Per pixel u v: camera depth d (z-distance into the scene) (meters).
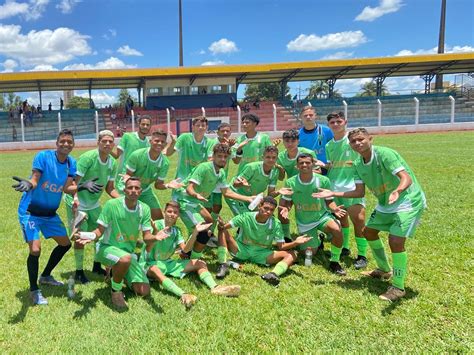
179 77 34.03
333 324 3.42
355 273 4.66
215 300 3.96
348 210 5.02
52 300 4.02
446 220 6.30
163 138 5.28
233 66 31.56
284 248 4.85
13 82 30.34
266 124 32.41
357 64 31.86
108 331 3.37
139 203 4.21
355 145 3.97
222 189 5.38
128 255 3.83
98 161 4.82
